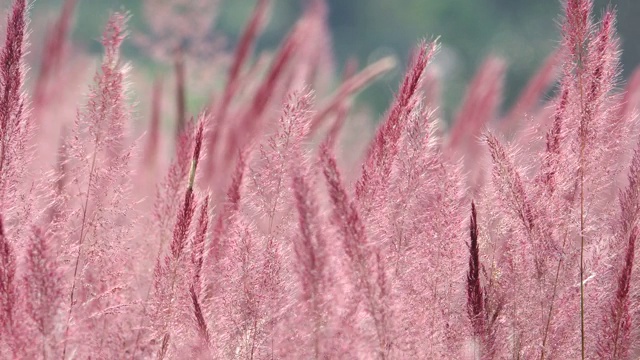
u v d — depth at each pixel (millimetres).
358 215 2031
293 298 2111
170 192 2199
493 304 2141
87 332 2105
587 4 2148
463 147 2879
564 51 2162
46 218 2197
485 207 2186
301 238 2043
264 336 2100
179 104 2887
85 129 2143
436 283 2113
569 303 2160
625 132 2174
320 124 2656
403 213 2109
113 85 2145
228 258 2137
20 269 2086
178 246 2111
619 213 2178
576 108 2158
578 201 2160
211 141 2584
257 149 2178
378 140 2121
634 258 2158
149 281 2201
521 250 2158
